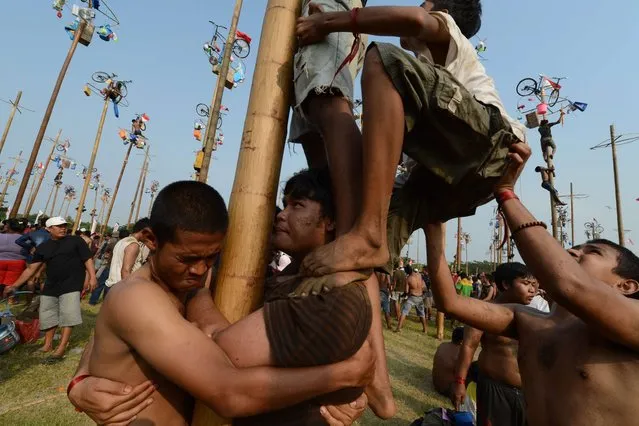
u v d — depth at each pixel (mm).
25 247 8781
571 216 34094
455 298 2350
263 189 1494
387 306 12766
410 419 5480
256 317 1223
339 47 1565
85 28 13555
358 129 1469
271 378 1115
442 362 6410
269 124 1534
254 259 1452
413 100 1216
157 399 1285
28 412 4477
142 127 25234
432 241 2076
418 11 1340
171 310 1184
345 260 1197
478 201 1645
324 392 1134
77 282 6434
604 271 2037
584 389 1836
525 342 2305
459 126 1304
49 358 6113
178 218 1190
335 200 1395
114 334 1232
